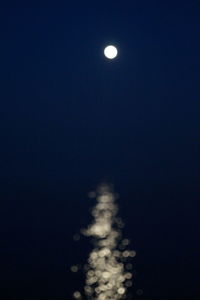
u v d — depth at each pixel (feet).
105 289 59.57
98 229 94.02
